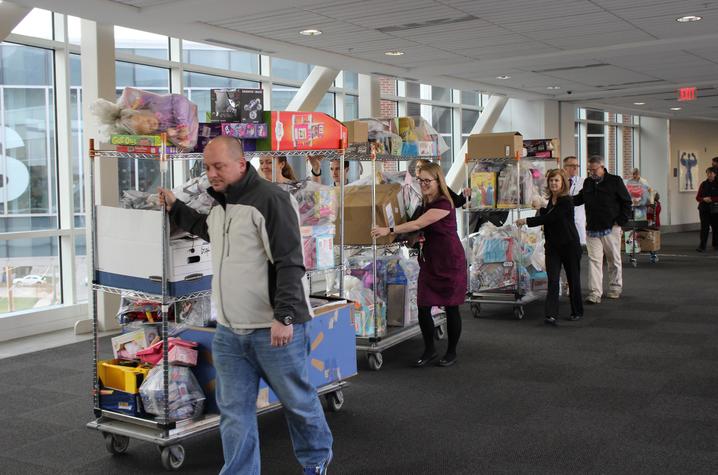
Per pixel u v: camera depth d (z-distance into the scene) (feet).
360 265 19.77
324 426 10.73
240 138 14.14
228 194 10.35
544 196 27.35
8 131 24.23
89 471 12.32
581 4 21.59
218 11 21.34
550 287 24.09
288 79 33.58
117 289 12.85
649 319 24.82
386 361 19.62
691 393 16.16
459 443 13.26
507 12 22.49
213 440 13.80
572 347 20.89
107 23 23.43
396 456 12.67
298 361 10.34
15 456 13.05
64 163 25.61
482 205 25.91
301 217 15.67
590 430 13.83
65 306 25.39
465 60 31.55
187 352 12.86
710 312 25.90
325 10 21.63
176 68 28.50
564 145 49.21
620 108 55.16
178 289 12.24
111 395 13.08
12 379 18.45
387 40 26.68
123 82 26.91
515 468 12.02
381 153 19.69
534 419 14.55
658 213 41.50
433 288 18.63
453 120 45.03
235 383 10.36
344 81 37.11
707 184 47.96
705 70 35.65
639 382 17.12
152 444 13.69
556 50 29.58
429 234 18.51
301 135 15.08
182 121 12.64
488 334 22.88
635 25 24.80
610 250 29.01
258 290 10.19
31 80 24.77
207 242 12.69
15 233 24.30
